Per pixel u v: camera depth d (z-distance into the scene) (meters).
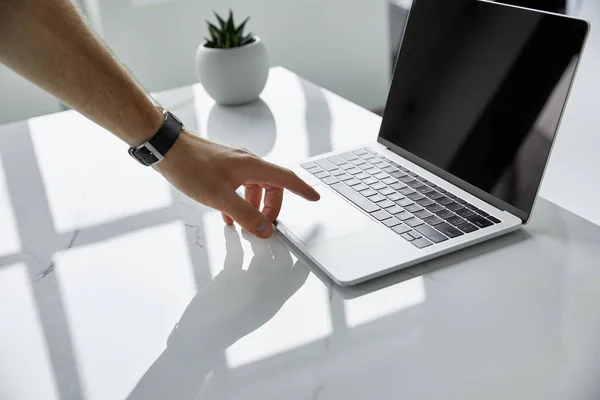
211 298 0.80
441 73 1.07
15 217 1.05
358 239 0.88
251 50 1.45
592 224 0.91
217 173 0.92
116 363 0.71
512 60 0.94
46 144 1.34
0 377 0.70
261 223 0.90
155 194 1.10
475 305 0.75
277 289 0.81
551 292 0.76
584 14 1.60
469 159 1.00
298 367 0.68
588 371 0.64
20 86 2.38
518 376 0.64
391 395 0.63
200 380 0.67
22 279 0.88
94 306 0.81
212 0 2.53
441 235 0.88
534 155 0.89
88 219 1.03
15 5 0.84
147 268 0.88
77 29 0.88
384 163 1.11
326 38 2.79
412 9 1.14
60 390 0.68
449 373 0.65
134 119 0.90
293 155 1.21
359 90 2.98
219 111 1.48
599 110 1.71
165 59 2.55
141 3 2.43
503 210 0.93
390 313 0.75
